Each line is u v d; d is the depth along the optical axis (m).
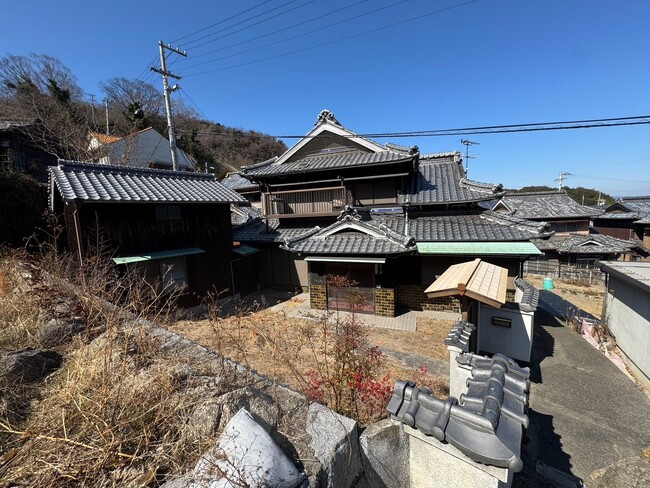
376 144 11.93
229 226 10.77
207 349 3.40
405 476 2.76
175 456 2.04
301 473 1.99
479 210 10.42
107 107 27.30
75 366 2.78
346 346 4.27
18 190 10.55
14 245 10.11
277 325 7.93
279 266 13.02
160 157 25.14
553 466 4.04
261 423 2.35
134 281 7.08
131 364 2.86
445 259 9.69
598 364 6.96
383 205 11.23
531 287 8.16
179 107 38.72
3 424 2.16
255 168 13.09
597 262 9.24
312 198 12.41
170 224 8.90
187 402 2.36
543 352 7.57
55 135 16.97
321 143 13.05
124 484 1.86
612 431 4.75
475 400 2.51
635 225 24.23
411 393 2.69
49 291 4.21
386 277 9.38
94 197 6.88
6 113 21.61
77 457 1.96
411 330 8.41
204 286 9.89
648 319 6.47
